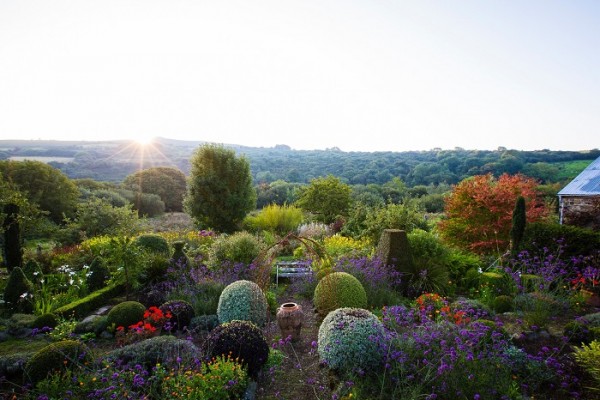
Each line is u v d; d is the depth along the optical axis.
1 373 4.30
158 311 5.61
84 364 4.12
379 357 4.18
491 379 3.63
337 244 11.02
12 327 5.78
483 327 4.41
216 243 9.55
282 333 5.46
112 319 5.91
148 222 20.06
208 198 16.95
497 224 9.48
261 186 34.25
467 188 10.05
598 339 4.67
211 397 3.58
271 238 13.07
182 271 8.15
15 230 8.64
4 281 7.92
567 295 6.39
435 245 8.69
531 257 7.86
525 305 5.88
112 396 3.31
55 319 5.92
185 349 4.50
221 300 5.98
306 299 7.71
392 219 10.99
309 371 4.59
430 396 3.27
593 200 9.80
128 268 7.70
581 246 7.41
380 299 6.74
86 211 14.25
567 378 3.95
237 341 4.39
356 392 3.69
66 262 9.60
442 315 5.09
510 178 10.44
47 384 3.72
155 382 3.78
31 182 21.27
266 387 4.27
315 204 19.42
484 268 8.63
